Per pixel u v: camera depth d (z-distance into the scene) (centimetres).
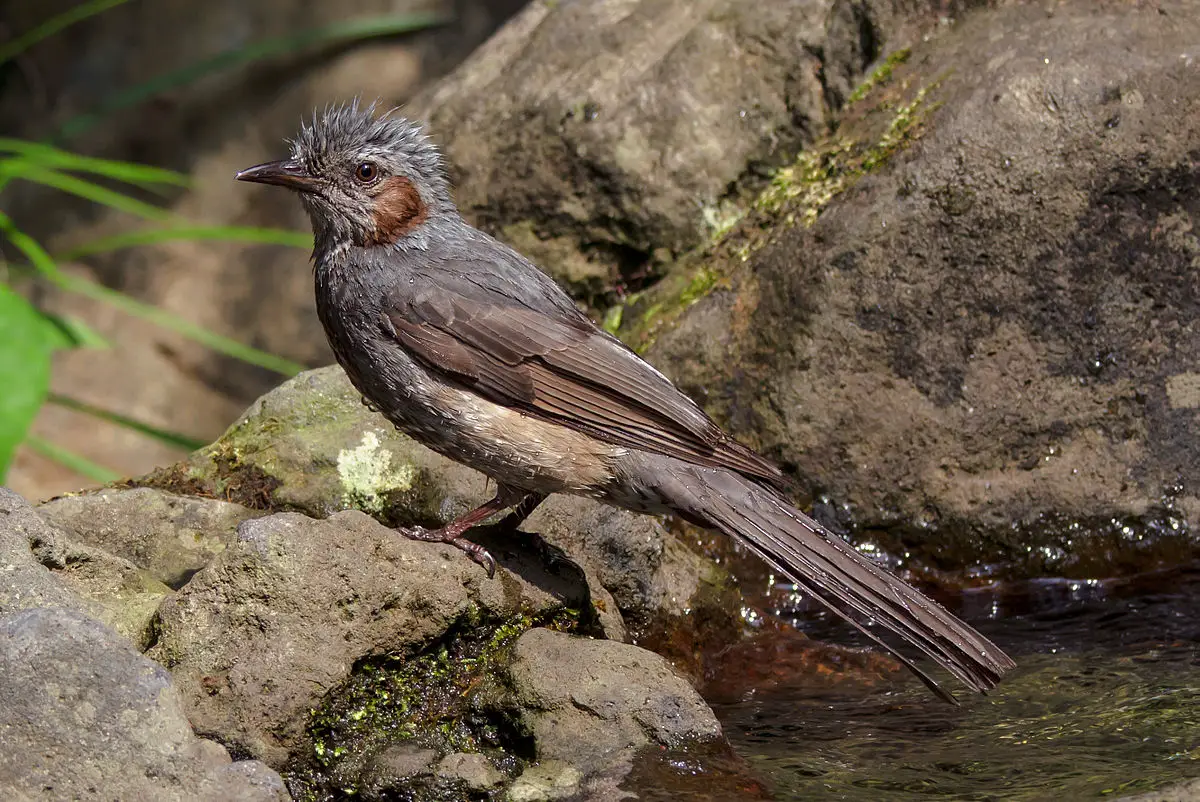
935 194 1085
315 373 1082
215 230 1541
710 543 1122
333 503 1016
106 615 795
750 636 1016
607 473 910
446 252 955
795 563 859
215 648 759
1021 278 1088
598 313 1342
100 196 1528
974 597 1090
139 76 1967
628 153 1305
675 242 1304
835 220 1113
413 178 962
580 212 1327
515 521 933
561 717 765
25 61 1981
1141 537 1095
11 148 1520
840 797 728
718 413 1152
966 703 884
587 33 1374
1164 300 1086
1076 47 1098
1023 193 1077
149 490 967
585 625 885
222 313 1928
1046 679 915
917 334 1099
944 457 1108
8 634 672
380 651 794
